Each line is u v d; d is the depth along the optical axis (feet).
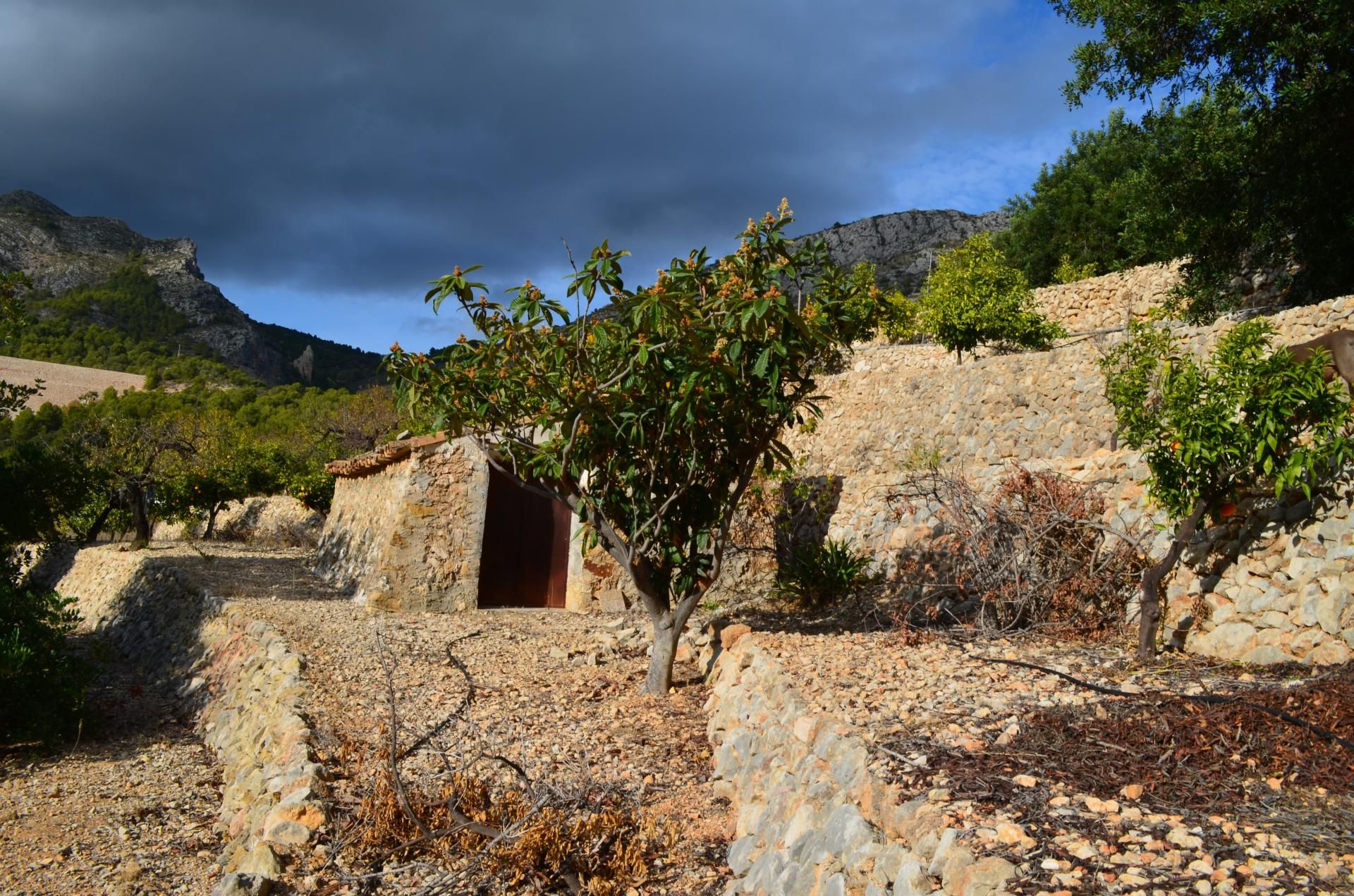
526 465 30.86
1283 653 21.83
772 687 23.54
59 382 276.00
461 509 47.67
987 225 266.57
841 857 15.07
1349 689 16.43
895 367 60.64
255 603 46.34
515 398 28.78
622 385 26.48
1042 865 11.94
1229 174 52.26
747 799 21.08
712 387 26.25
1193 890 10.97
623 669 34.04
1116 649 25.17
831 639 29.07
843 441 61.36
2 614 35.94
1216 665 22.26
